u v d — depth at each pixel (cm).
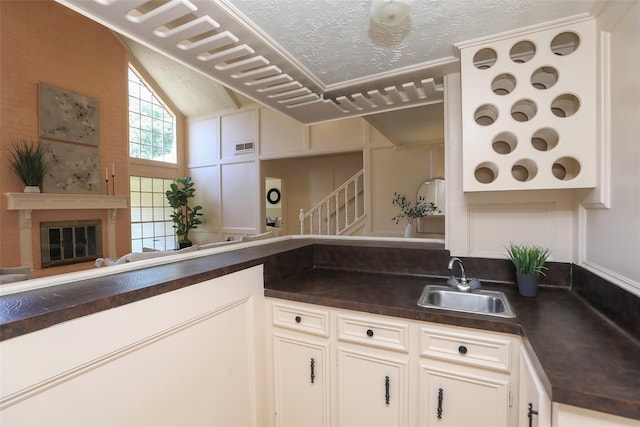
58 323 78
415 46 143
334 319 150
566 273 157
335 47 142
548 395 83
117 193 507
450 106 175
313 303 153
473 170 145
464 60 143
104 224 493
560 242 158
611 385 79
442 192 485
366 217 536
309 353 156
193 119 711
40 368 74
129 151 572
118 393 93
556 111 140
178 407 114
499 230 171
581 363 90
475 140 144
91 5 100
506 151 148
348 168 677
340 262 215
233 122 666
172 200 639
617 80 111
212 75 157
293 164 731
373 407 142
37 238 411
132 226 606
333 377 151
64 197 428
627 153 106
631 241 105
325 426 153
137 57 581
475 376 123
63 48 436
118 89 511
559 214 158
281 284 176
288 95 182
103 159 488
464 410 125
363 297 151
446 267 184
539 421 88
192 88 636
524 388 107
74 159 446
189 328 119
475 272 177
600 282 126
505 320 121
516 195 166
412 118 308
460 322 125
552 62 130
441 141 472
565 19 125
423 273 191
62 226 438
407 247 201
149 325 102
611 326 115
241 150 658
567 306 136
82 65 459
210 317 129
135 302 98
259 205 643
